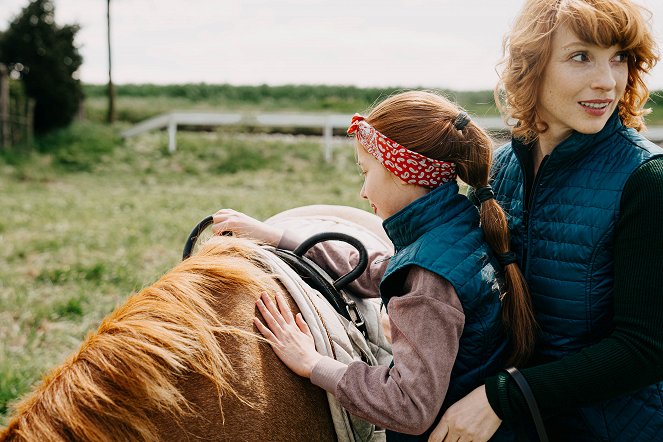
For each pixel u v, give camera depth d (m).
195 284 1.38
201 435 1.24
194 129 16.94
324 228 2.17
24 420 1.19
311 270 1.65
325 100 21.56
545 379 1.28
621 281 1.28
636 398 1.35
